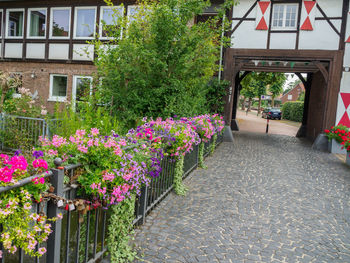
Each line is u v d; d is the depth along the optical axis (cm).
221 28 845
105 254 330
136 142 391
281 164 887
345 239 414
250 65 1510
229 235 405
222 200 541
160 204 499
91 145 269
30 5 1398
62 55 1373
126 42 722
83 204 254
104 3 1307
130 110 727
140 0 962
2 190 182
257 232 419
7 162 202
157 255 341
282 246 383
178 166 563
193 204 511
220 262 336
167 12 683
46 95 1405
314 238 412
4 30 1451
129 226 350
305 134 1680
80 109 716
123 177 287
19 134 792
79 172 266
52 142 272
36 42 1405
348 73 1178
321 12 1180
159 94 714
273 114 3391
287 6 1213
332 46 1180
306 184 679
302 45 1204
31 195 202
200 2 729
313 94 1556
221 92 1275
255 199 558
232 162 876
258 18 1233
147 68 742
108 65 740
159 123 548
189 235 396
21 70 1437
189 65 761
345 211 520
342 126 1138
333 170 841
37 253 204
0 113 828
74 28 1350
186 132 536
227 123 1304
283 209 515
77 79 1364
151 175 388
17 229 191
